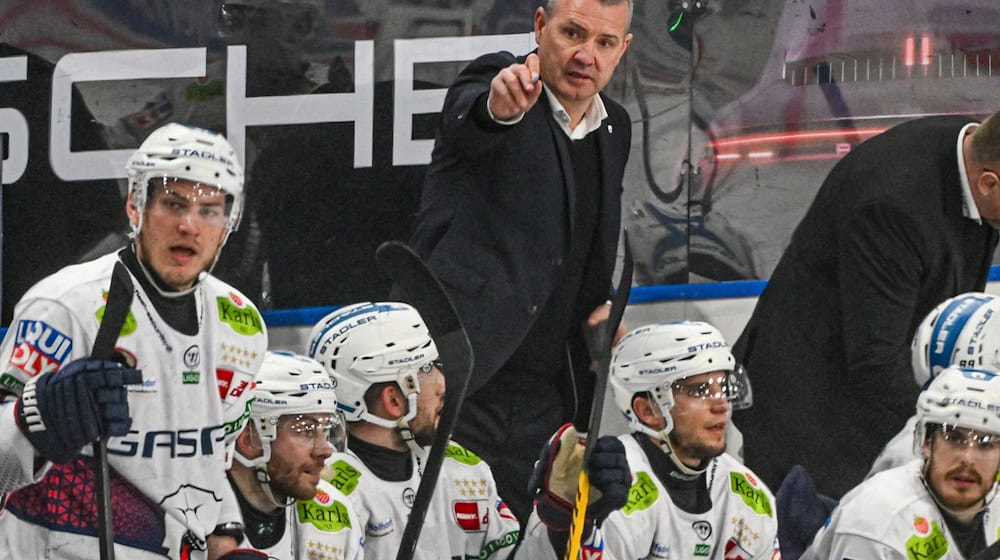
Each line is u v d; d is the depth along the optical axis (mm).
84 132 15906
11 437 9867
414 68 15992
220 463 11070
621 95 16266
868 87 16656
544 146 14727
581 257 15055
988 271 16828
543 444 15141
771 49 16500
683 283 16438
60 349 10391
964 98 16719
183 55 15906
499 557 14102
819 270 16578
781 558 15516
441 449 10648
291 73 15930
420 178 16000
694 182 16438
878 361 16484
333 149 15961
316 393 12492
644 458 13672
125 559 10664
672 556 13555
